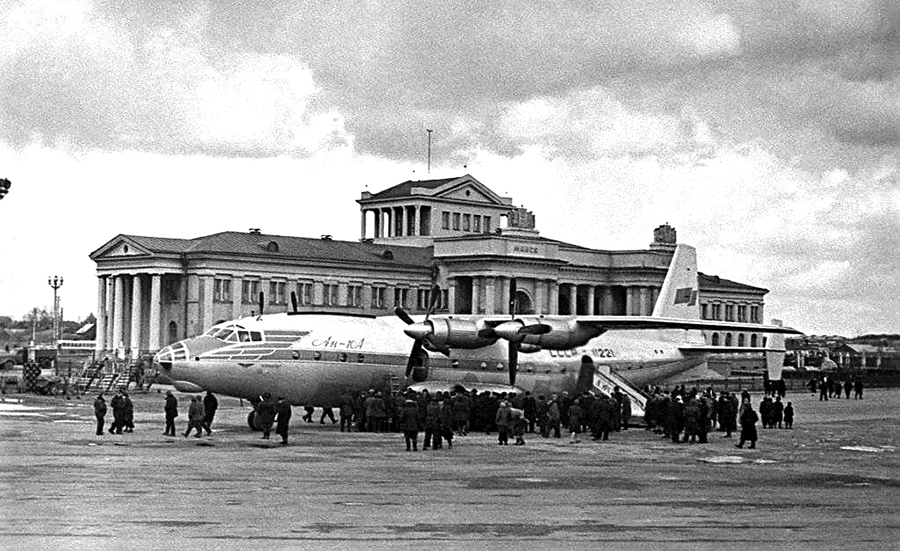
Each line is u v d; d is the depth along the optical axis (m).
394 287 154.75
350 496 30.75
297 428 57.78
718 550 23.02
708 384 138.12
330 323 56.50
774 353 83.19
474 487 33.38
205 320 137.25
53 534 23.83
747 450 48.19
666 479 36.28
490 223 183.62
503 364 60.62
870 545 23.83
